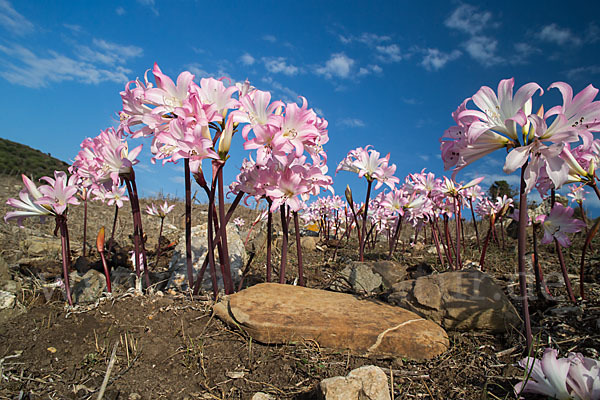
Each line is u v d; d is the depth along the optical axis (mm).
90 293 3191
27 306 3037
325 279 4594
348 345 2559
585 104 1817
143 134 2711
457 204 4535
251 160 3568
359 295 3773
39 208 2943
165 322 2795
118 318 2814
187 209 3188
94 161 2887
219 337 2674
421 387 2184
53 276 3879
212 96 2537
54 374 2184
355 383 1909
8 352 2348
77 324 2711
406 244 7660
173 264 4191
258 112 2541
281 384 2209
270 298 3035
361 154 4242
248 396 2102
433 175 4527
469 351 2598
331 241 7086
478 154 2135
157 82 2535
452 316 2857
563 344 2549
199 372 2291
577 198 5363
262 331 2611
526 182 2014
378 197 5047
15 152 21062
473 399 2055
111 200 3934
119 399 2016
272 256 5656
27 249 5055
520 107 1909
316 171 2912
